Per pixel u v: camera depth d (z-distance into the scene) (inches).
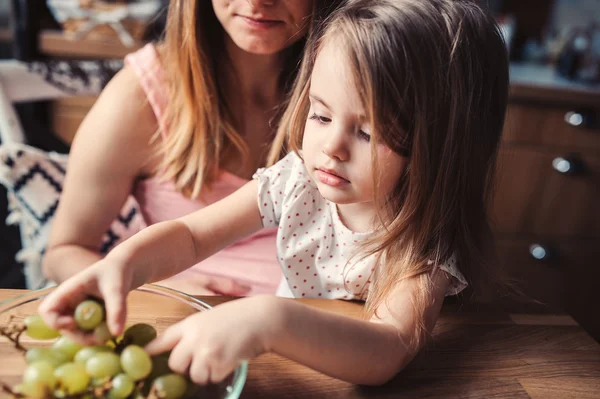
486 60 27.1
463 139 27.0
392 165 26.2
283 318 20.9
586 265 83.7
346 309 28.6
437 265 27.8
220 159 42.4
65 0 75.5
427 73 24.9
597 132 76.3
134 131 41.5
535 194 79.7
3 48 83.4
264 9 34.5
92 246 43.0
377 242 28.9
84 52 77.0
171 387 19.4
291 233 33.4
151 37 78.6
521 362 25.5
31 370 18.9
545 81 76.3
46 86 50.1
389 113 24.8
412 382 23.6
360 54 24.3
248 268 43.4
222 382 20.4
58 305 21.4
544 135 76.5
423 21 25.0
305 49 34.9
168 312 24.8
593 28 90.0
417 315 25.4
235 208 32.4
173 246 27.8
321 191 27.0
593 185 79.4
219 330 20.0
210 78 39.9
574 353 26.5
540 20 94.9
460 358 25.4
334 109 25.1
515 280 35.8
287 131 38.2
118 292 21.9
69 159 42.5
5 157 42.1
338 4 33.8
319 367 21.8
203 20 39.3
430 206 27.5
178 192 42.5
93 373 19.2
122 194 43.0
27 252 44.8
